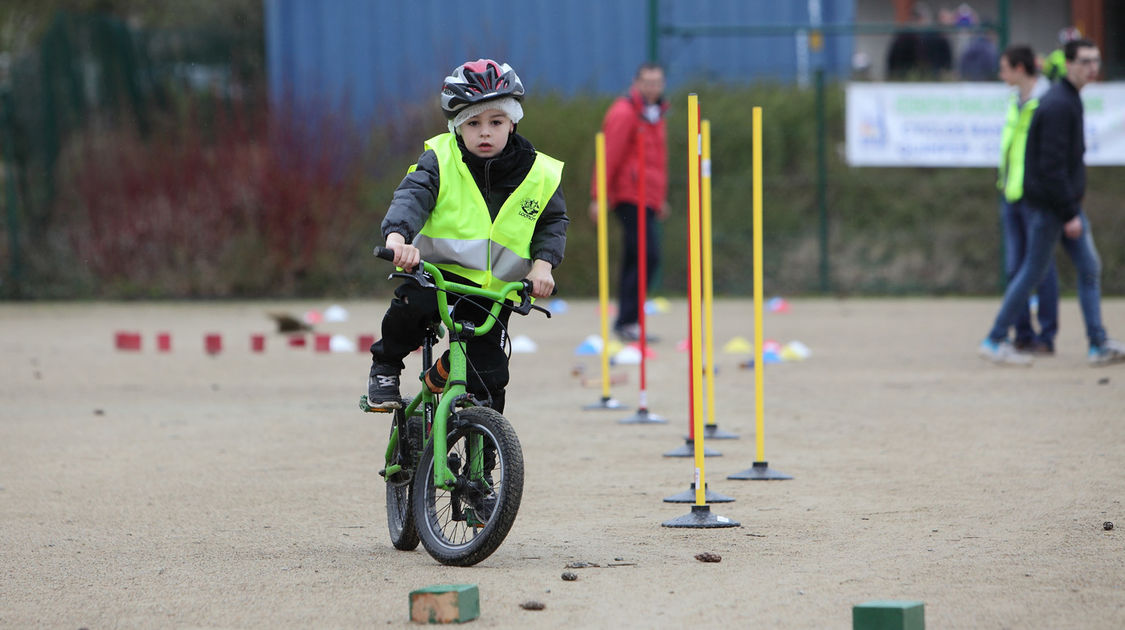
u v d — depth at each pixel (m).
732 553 14.90
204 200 57.47
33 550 15.61
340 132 58.25
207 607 12.98
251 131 58.25
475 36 58.75
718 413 26.12
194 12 80.75
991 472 19.52
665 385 30.62
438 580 13.84
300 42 59.03
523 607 12.62
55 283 57.66
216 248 57.56
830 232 56.94
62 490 19.30
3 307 54.81
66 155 58.16
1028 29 67.94
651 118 37.66
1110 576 13.57
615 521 16.73
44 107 58.25
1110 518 16.31
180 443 23.33
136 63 60.78
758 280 19.38
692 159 16.16
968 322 44.56
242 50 63.94
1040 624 11.91
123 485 19.66
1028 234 31.19
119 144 58.03
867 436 23.09
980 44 57.97
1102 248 54.47
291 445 23.08
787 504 17.59
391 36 58.88
